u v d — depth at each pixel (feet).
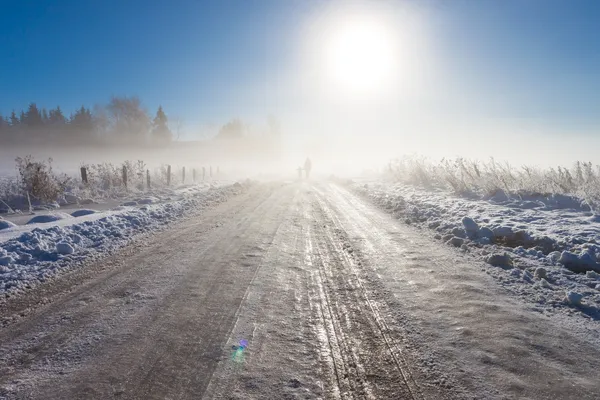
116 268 18.52
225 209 37.52
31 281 16.87
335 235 25.23
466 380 9.14
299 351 10.69
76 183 55.52
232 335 11.63
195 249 21.89
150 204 41.93
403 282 15.99
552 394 8.49
